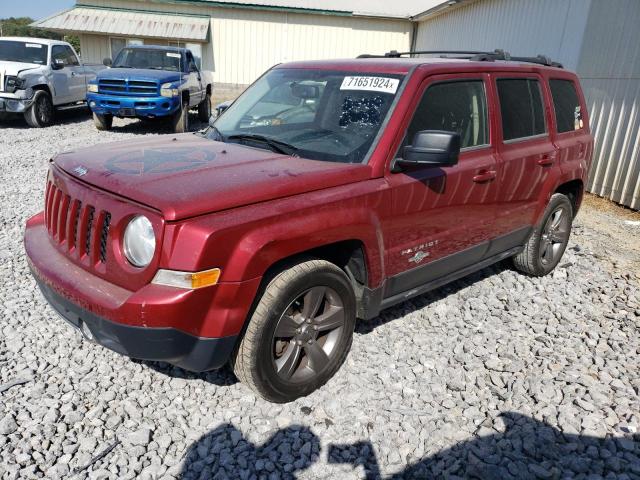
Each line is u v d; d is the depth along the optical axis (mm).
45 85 13859
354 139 3482
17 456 2713
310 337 3205
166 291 2580
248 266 2705
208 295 2652
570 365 3756
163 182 2844
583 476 2758
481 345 3967
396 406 3232
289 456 2809
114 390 3258
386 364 3650
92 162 3236
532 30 11156
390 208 3365
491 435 3023
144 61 14016
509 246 4746
